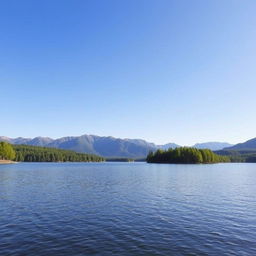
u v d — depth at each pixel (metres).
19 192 47.34
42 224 25.86
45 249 19.03
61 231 23.55
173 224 26.14
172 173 102.00
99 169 141.12
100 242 20.62
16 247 19.42
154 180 72.25
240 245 20.12
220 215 30.16
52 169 135.00
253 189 53.31
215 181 70.44
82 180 72.06
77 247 19.47
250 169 150.00
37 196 42.97
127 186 57.78
